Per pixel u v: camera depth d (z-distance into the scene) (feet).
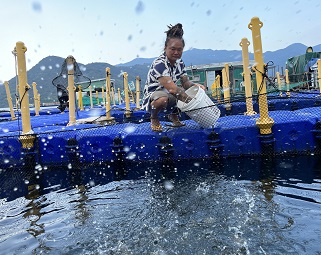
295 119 11.60
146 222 6.75
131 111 25.04
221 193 8.19
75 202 8.43
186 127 12.98
